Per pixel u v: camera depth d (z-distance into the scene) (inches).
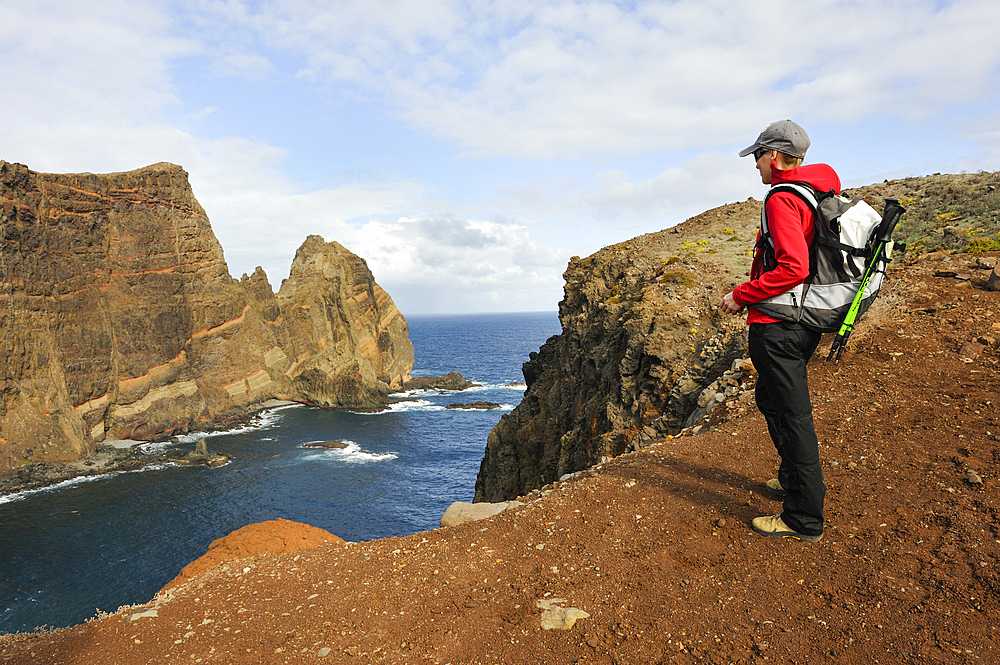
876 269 140.9
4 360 2150.6
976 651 100.8
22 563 1411.2
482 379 5152.6
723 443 231.9
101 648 142.1
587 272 977.5
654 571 148.2
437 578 162.4
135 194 2908.5
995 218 505.0
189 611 158.2
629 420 546.6
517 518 196.9
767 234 150.3
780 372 147.2
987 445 176.9
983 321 287.6
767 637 116.3
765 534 155.1
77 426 2310.5
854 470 182.9
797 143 148.4
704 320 558.9
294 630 142.8
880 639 109.6
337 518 1723.7
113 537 1571.1
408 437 2819.9
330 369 3769.7
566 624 130.6
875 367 271.6
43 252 2378.2
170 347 2947.8
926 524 144.3
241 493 1948.8
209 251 3282.5
